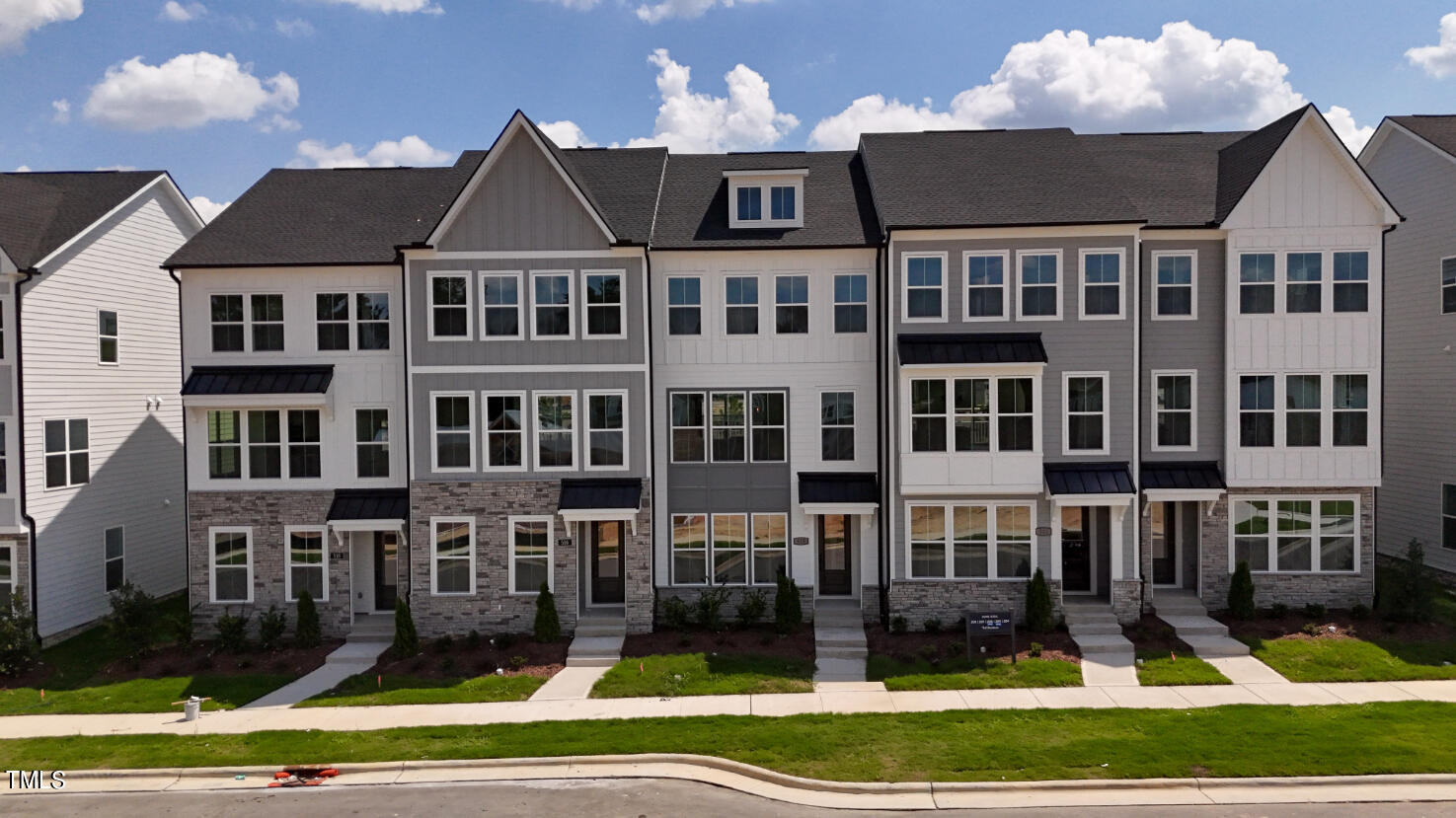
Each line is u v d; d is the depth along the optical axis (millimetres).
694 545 21672
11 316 20500
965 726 14992
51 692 18156
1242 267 20453
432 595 20828
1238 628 19688
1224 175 22078
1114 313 20219
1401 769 12805
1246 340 20453
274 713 16594
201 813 12695
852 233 21281
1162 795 12484
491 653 19578
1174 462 20938
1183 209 21062
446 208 20391
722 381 21469
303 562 21453
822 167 24250
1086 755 13555
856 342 21359
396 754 14438
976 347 20000
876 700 16547
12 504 20531
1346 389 20453
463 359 20641
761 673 18016
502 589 20781
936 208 20672
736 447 21578
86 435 22516
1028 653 18625
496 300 20625
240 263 20969
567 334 20625
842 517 22078
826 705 16344
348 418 21500
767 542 21641
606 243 20484
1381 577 23172
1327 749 13477
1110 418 20250
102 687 18297
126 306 23984
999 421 20109
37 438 20938
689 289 21438
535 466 20734
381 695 17438
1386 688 16438
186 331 21406
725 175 21578
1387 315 26297
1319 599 20797
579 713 16188
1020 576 20359
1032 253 20203
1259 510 21000
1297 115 20344
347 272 21391
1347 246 20266
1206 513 20984
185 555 26562
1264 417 20562
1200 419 20938
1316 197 20234
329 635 21219
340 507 21172
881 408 21078
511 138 20406
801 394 21453
